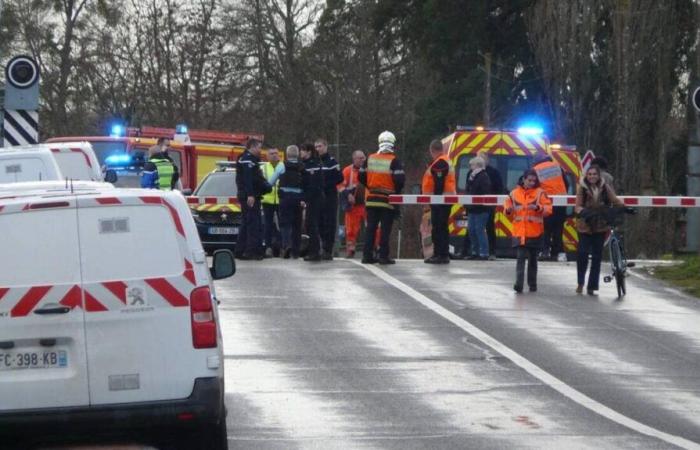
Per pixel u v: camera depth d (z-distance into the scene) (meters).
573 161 63.84
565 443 23.34
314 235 52.19
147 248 19.50
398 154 122.69
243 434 23.97
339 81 123.12
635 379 30.12
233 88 126.38
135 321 19.34
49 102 124.44
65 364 19.22
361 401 27.11
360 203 56.28
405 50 120.94
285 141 127.19
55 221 19.33
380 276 47.22
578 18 108.00
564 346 34.06
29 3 123.69
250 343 33.53
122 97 125.88
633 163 105.50
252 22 127.19
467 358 32.09
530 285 44.31
